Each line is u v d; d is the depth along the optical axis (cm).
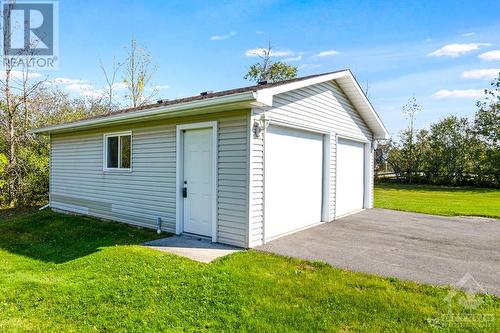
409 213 1019
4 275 463
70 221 853
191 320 324
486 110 2327
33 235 737
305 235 679
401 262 500
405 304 350
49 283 416
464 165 2303
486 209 1140
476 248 587
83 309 349
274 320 321
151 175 750
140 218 778
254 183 578
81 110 1919
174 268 457
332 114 861
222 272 441
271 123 635
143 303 358
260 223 597
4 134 1317
